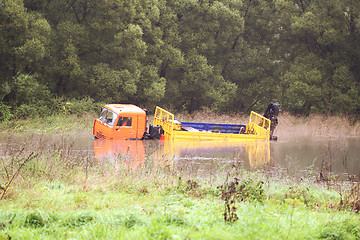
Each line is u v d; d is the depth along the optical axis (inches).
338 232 492.7
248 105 3189.0
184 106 2861.7
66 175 824.3
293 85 2815.0
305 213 619.2
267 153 1334.9
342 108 2775.6
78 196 644.7
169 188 763.4
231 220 516.1
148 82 2568.9
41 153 953.5
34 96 2126.0
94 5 2380.7
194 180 831.7
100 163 972.6
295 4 3196.4
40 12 2341.3
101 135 1435.8
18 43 2090.3
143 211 578.6
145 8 2578.7
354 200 722.2
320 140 1742.1
